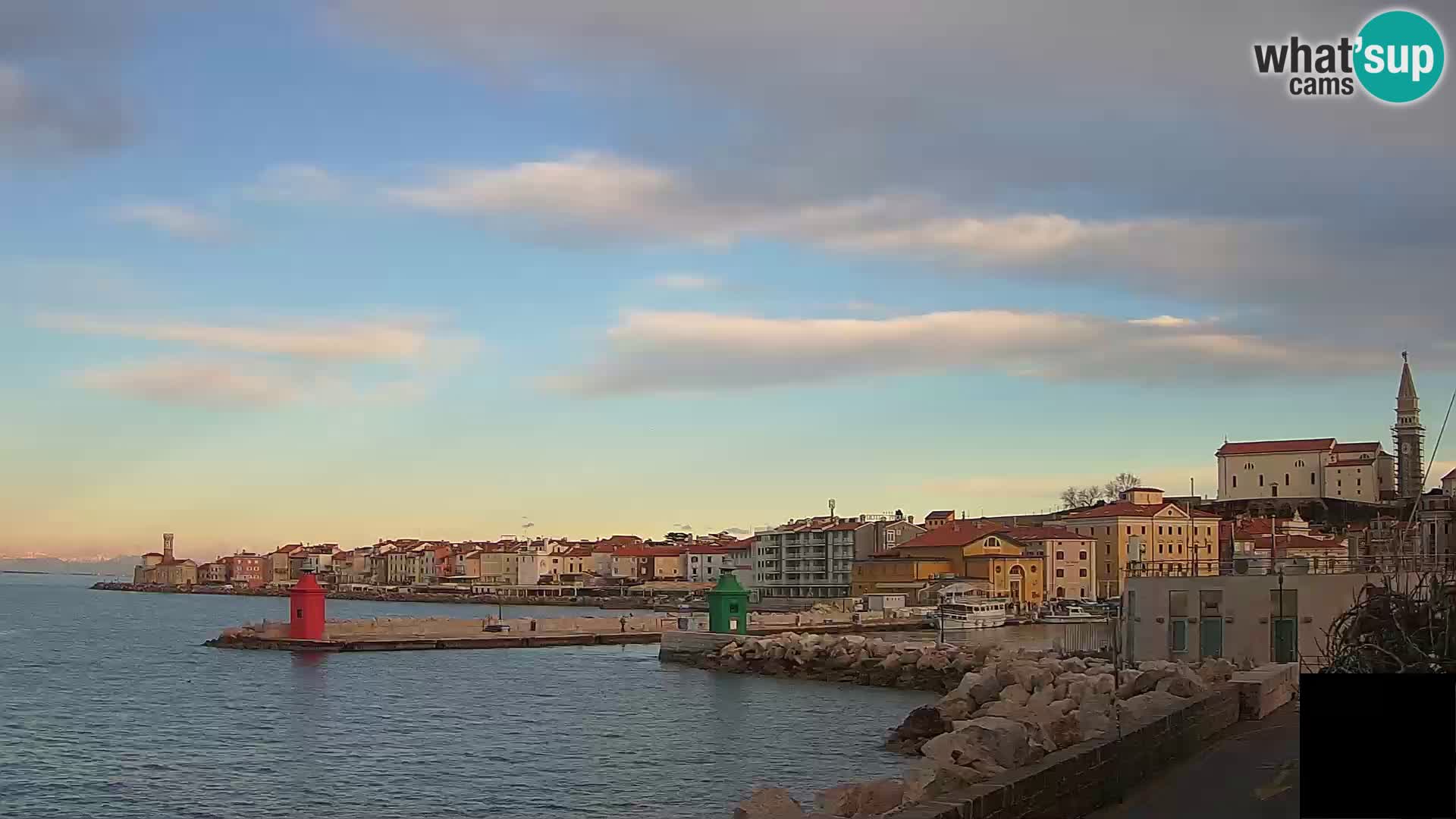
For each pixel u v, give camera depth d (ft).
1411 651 98.68
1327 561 181.98
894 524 655.76
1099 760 69.92
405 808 137.49
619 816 131.44
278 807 138.62
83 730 201.98
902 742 179.42
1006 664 203.62
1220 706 101.24
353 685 272.92
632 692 257.75
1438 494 252.83
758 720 211.00
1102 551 592.60
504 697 248.11
